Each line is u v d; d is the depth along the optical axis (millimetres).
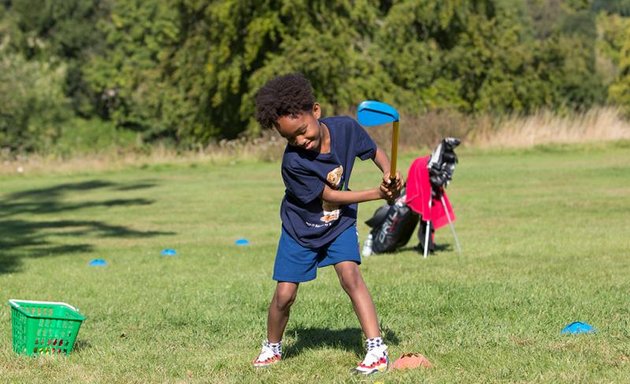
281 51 50781
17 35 82000
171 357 7547
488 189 26047
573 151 38906
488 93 56156
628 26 77312
